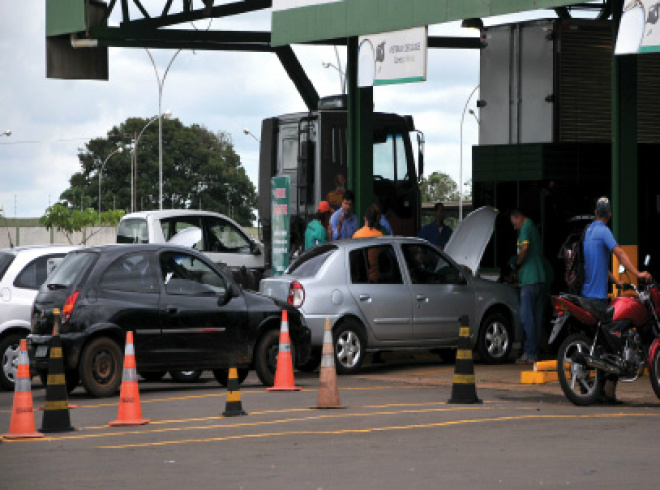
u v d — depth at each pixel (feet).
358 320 65.82
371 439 40.16
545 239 79.05
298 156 93.76
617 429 42.09
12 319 63.05
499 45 81.87
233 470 34.24
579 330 50.57
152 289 57.11
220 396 55.72
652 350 49.83
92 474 34.01
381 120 96.17
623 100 63.77
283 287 65.26
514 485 30.99
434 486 30.99
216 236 92.32
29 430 42.65
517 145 80.43
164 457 37.01
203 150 524.93
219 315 58.29
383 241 67.56
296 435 41.50
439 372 66.54
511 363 70.90
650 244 78.38
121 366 56.18
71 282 56.18
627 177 63.87
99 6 106.01
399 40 75.20
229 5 114.21
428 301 67.87
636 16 59.16
